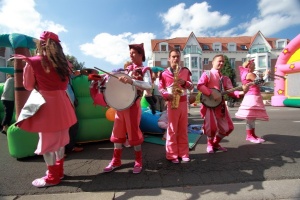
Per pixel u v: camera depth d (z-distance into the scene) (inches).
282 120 321.4
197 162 149.0
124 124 134.6
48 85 111.0
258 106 191.5
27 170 141.2
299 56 514.9
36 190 113.9
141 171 135.4
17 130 156.3
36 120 110.0
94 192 111.2
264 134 227.5
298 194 105.6
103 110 192.4
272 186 113.5
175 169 137.6
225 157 157.8
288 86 538.0
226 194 106.7
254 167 137.6
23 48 173.5
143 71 131.9
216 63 167.9
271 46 1742.1
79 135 186.2
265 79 195.6
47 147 111.7
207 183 118.0
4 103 247.6
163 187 114.9
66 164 149.3
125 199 104.3
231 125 168.1
